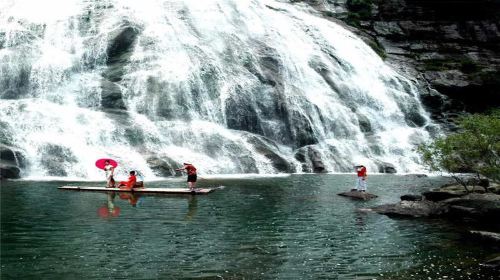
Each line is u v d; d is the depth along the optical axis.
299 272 13.20
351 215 20.77
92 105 43.25
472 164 23.00
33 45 45.97
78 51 47.22
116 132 38.62
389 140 50.28
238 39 53.00
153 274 12.78
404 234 17.53
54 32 48.47
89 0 51.94
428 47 68.88
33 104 39.84
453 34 70.50
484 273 13.27
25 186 28.14
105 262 13.67
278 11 64.12
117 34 48.22
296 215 20.59
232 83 47.00
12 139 34.94
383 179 36.28
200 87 46.44
